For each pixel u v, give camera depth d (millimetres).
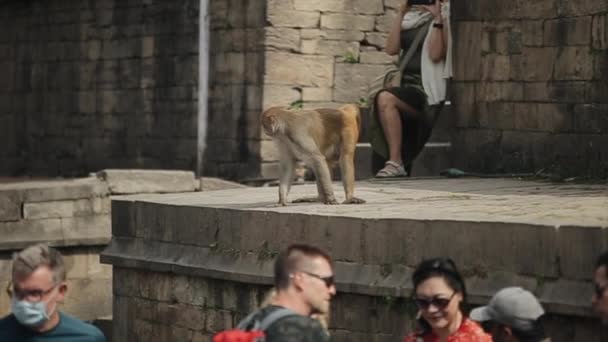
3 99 72062
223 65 57500
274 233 31922
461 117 45656
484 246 27359
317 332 20125
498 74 44281
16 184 47250
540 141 42844
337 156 34094
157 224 35625
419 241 28641
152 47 61938
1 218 46594
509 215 28891
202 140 57000
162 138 61469
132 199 36750
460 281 22812
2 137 72250
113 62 64188
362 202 33781
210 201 35625
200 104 57062
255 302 32594
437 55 46156
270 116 33125
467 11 45312
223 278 33156
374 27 57594
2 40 72125
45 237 47094
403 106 45562
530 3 43125
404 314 29016
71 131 67000
